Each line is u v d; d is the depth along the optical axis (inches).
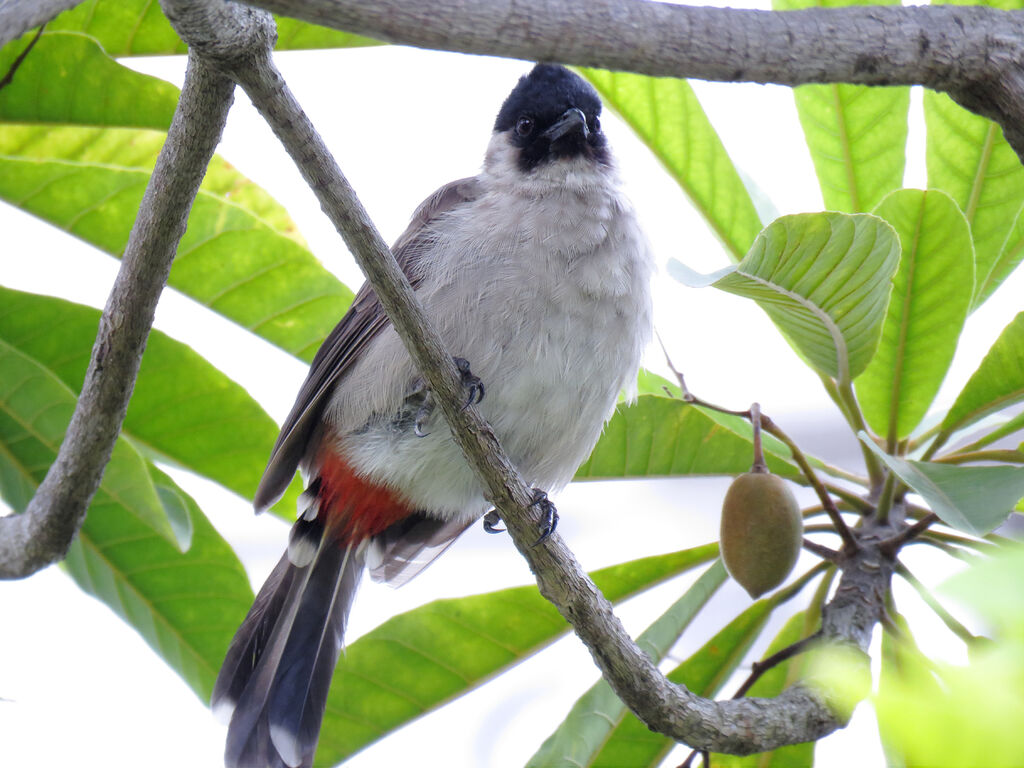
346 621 277.9
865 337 204.4
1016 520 210.8
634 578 237.8
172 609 235.5
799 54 145.6
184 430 234.7
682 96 239.9
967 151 238.1
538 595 231.6
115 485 203.2
